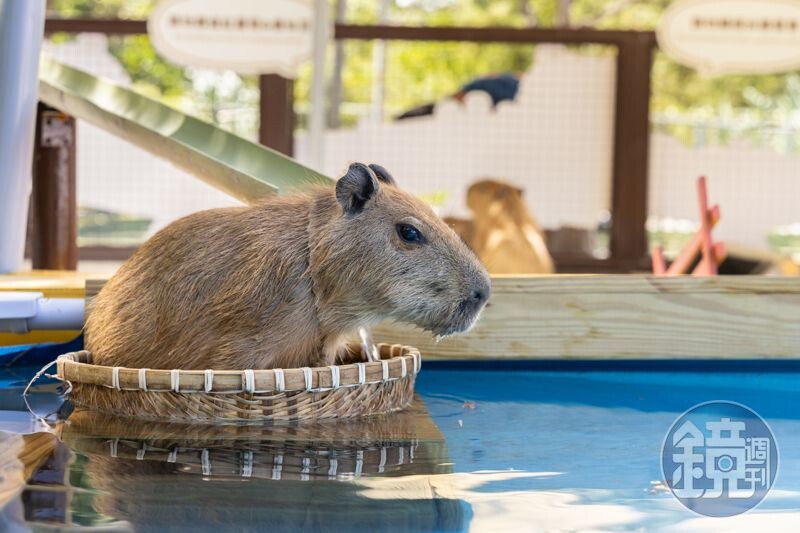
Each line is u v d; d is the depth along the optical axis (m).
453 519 2.31
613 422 3.41
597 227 9.24
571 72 8.70
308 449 2.92
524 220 7.79
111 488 2.46
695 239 5.55
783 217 8.91
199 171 4.53
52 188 5.45
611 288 4.25
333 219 3.39
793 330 4.31
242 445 2.93
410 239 3.36
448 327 3.38
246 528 2.20
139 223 9.04
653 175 8.86
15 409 3.40
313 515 2.30
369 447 2.98
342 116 13.82
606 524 2.31
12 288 4.21
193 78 13.44
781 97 18.53
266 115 8.42
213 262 3.41
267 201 3.61
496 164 8.75
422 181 8.77
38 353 4.44
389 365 3.40
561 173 8.80
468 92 8.70
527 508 2.41
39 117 5.38
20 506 2.31
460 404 3.70
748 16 8.58
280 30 8.28
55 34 8.73
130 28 8.37
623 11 19.28
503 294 4.22
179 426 3.15
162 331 3.39
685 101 18.92
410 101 15.62
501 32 8.48
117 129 4.85
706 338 4.29
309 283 3.38
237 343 3.32
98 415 3.30
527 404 3.72
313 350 3.46
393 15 19.20
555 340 4.25
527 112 8.74
